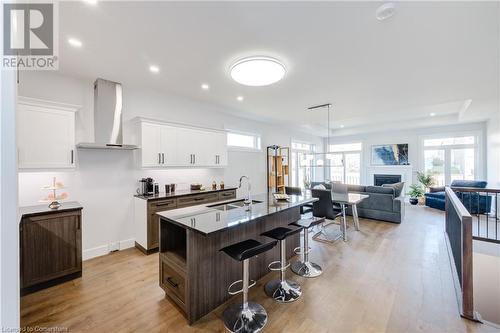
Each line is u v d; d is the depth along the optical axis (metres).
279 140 7.18
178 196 3.74
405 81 3.43
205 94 4.04
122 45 2.37
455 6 1.82
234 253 1.93
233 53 2.56
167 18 1.95
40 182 2.93
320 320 1.98
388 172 8.25
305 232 2.91
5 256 0.59
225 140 4.88
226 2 1.77
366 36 2.25
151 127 3.64
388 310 2.11
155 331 1.86
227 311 2.09
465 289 2.04
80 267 2.73
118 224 3.60
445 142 7.19
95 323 1.95
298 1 1.76
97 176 3.40
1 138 0.59
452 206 3.16
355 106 4.88
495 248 3.48
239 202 3.02
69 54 2.54
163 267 2.31
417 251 3.49
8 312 0.60
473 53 2.59
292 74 3.16
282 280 2.38
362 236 4.20
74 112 2.92
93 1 1.71
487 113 5.59
